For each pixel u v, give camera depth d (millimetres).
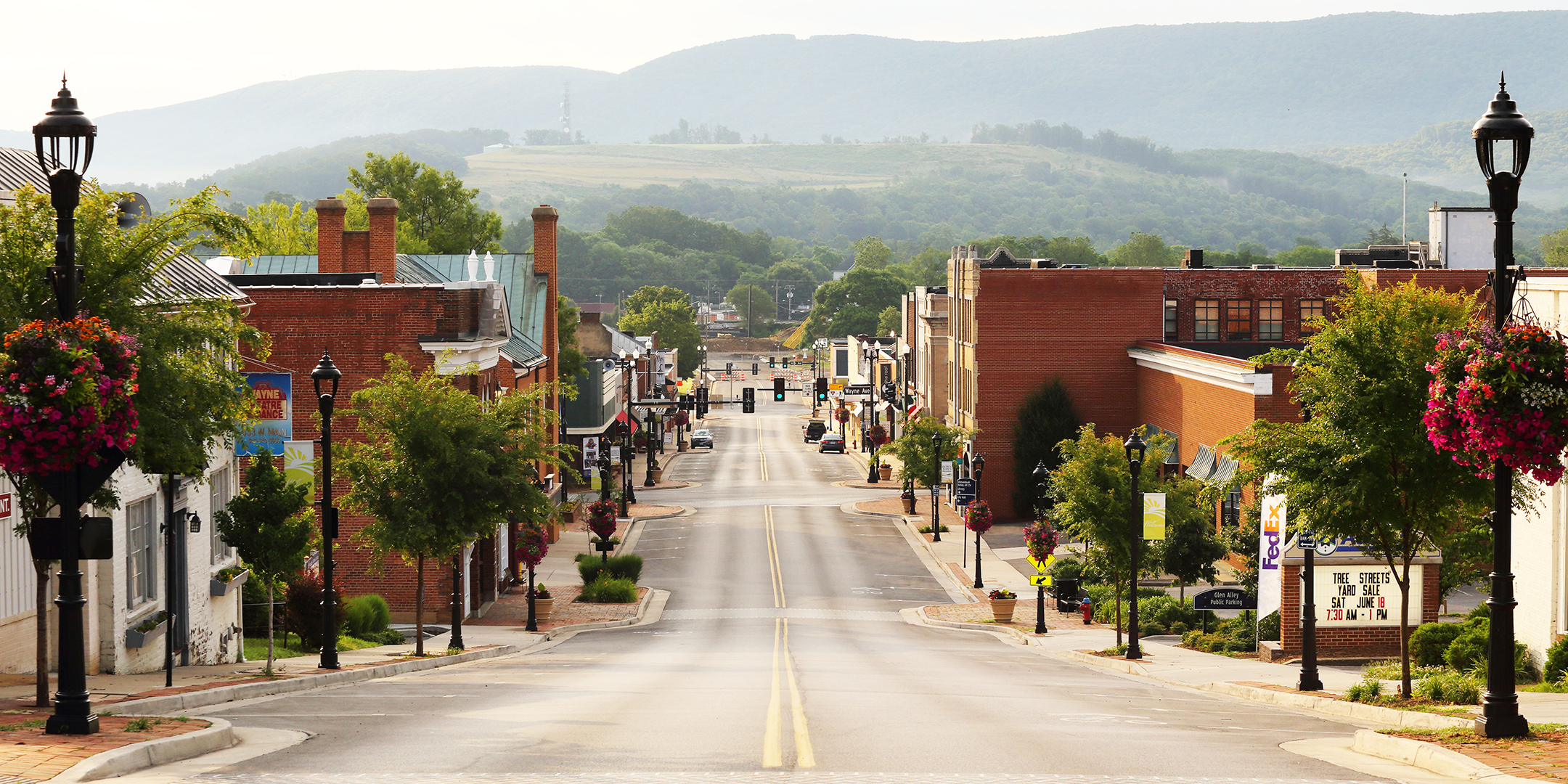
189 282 35219
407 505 42062
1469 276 85875
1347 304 26078
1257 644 42312
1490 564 42031
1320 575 40562
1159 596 60875
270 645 31469
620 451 117375
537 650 49062
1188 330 98375
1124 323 98312
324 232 76188
